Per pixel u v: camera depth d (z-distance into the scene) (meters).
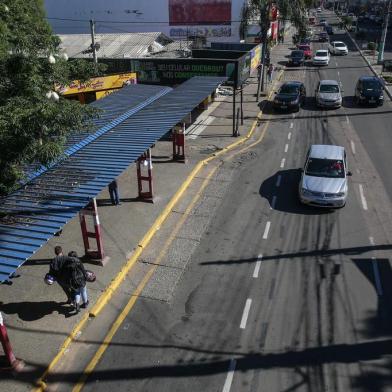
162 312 10.65
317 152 16.64
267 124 25.80
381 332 9.83
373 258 12.48
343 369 8.90
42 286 11.45
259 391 8.48
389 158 19.77
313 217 14.83
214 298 11.07
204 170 19.00
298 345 9.54
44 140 9.10
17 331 9.91
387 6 42.75
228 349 9.50
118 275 11.87
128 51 40.03
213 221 14.73
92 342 9.76
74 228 14.24
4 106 8.72
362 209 15.26
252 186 17.36
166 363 9.19
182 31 58.97
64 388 8.62
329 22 96.00
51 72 9.89
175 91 21.56
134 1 59.56
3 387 8.52
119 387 8.64
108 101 19.77
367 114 26.78
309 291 11.21
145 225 14.35
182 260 12.63
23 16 11.99
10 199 10.69
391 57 46.25
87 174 11.96
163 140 22.98
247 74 30.05
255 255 12.80
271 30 51.44
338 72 40.09
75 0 62.53
